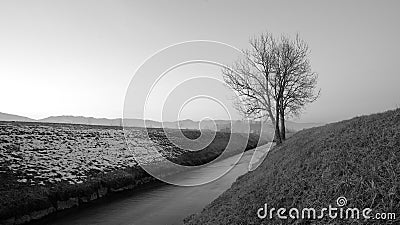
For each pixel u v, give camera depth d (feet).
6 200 41.65
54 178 54.08
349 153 25.50
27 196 44.39
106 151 82.84
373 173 19.95
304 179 25.82
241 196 33.17
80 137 88.74
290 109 93.50
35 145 69.26
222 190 54.34
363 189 18.95
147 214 42.73
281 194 26.16
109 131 106.22
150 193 58.70
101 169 66.54
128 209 46.42
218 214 30.99
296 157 35.04
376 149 23.75
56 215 44.37
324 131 46.52
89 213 45.03
